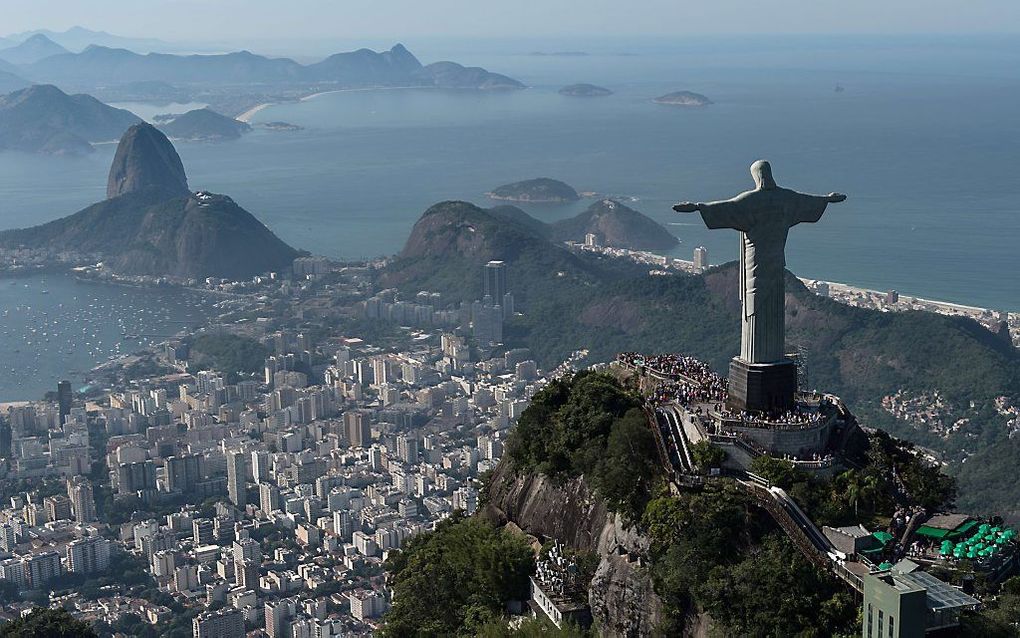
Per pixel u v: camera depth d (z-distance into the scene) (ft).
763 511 350.02
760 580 324.39
